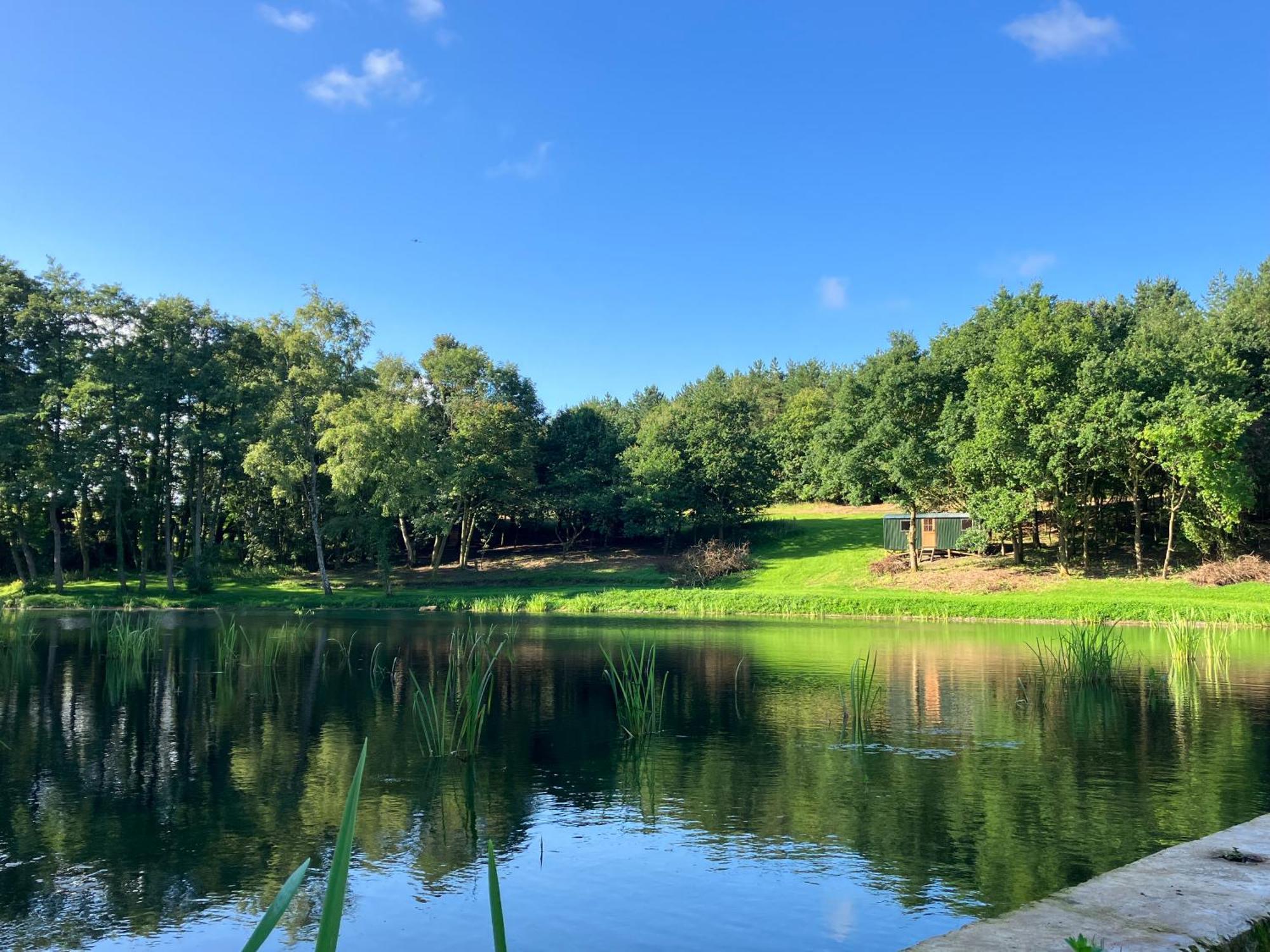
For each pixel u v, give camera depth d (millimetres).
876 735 14766
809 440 85500
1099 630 21672
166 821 10344
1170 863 4945
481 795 11305
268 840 9719
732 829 9898
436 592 51125
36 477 45688
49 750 13836
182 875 8688
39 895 8188
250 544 60281
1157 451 42531
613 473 66375
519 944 7047
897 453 48719
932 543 55031
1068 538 51531
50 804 10984
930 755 13281
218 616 40062
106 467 46906
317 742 14398
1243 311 54094
